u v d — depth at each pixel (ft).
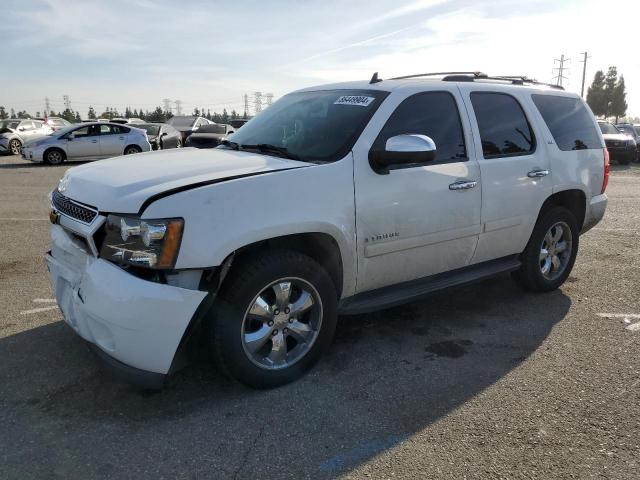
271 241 10.52
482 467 8.40
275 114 14.02
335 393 10.54
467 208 13.08
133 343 8.99
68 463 8.35
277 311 10.42
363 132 11.42
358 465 8.43
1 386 10.50
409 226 11.96
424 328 13.79
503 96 14.67
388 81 13.38
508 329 13.76
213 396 10.34
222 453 8.66
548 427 9.48
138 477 8.08
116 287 8.91
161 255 8.94
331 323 11.17
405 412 9.91
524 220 14.73
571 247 16.63
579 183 16.19
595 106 234.17
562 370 11.57
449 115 13.11
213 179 9.61
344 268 11.16
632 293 16.49
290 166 10.51
